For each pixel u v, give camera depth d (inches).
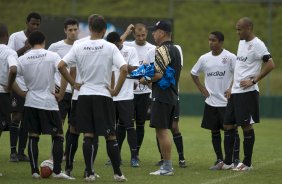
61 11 3833.7
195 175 1362.0
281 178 1326.3
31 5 3791.8
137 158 1523.1
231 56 1502.2
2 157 1648.6
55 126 1280.8
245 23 1400.1
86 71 1216.8
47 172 1286.9
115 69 1509.6
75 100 1304.1
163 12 3912.4
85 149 1226.0
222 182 1266.0
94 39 1227.2
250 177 1337.4
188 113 3223.4
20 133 1556.3
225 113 1453.0
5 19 3683.6
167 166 1358.3
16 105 1549.0
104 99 1212.5
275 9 3917.3
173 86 1320.1
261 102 3208.7
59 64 1221.7
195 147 1939.0
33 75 1275.8
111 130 1220.5
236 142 1491.1
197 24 3843.5
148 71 1291.8
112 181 1259.8
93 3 3964.1
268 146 2020.2
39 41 1296.8
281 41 3742.6
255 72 1405.0
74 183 1228.5
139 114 1596.9
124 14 3917.3
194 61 3663.9
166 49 1304.1
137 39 1620.3
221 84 1504.7
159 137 1346.0
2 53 1302.9
